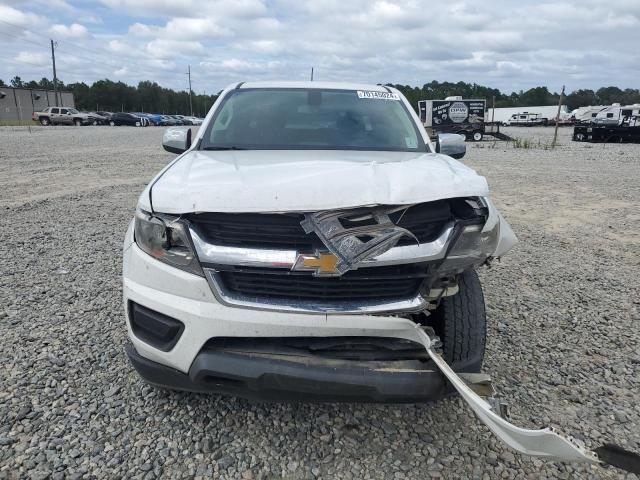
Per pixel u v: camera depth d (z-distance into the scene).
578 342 4.04
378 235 2.31
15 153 17.62
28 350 3.66
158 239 2.49
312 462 2.62
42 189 10.52
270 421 2.93
